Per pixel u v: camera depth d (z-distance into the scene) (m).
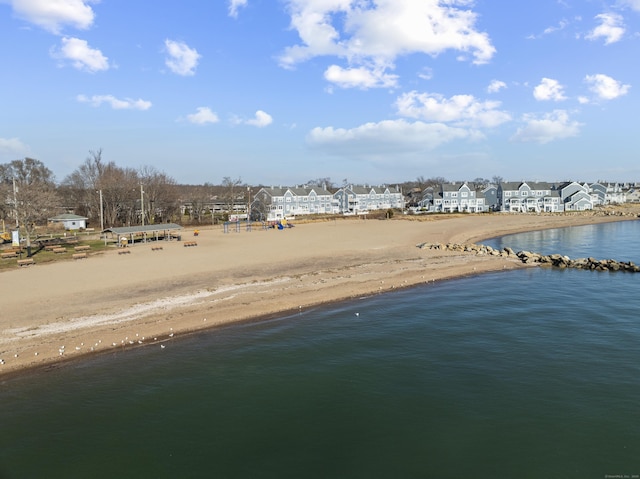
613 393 16.02
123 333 22.59
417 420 14.49
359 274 37.22
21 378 17.89
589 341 21.16
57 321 24.12
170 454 12.92
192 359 19.89
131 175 106.38
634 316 24.89
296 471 12.09
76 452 13.07
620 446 12.99
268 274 36.75
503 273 38.56
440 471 12.00
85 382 17.61
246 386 17.14
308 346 21.38
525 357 19.41
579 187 131.12
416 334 22.80
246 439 13.62
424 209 129.38
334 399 16.00
